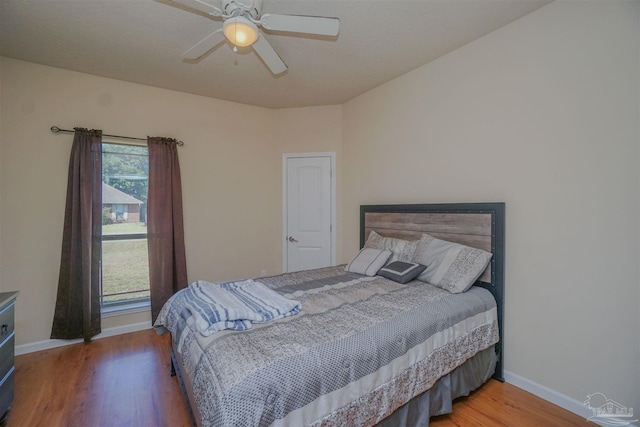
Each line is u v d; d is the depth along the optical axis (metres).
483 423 1.75
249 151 3.85
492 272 2.20
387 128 3.17
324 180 3.88
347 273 2.71
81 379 2.21
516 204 2.12
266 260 3.99
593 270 1.77
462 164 2.47
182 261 3.29
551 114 1.94
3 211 2.57
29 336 2.66
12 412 1.84
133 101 3.11
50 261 2.75
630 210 1.64
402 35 2.27
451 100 2.54
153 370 2.34
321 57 2.61
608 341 1.72
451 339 1.76
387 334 1.49
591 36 1.76
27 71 2.64
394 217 3.02
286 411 1.11
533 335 2.04
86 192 2.78
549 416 1.82
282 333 1.43
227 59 2.62
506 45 2.16
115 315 3.02
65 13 1.99
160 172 3.16
